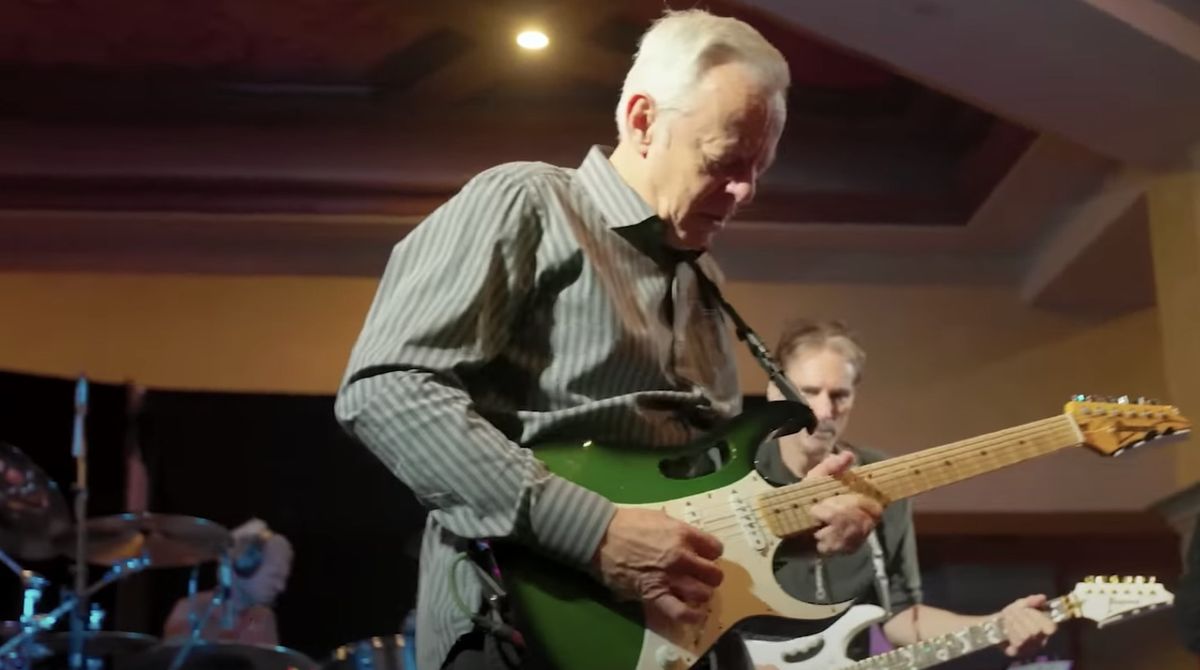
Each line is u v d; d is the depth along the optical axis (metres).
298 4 4.04
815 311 5.21
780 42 4.22
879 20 3.35
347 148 4.65
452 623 1.50
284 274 5.09
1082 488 5.16
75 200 4.62
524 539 1.45
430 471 1.44
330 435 4.92
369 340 1.50
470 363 1.50
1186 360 3.90
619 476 1.57
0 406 4.64
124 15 4.11
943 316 5.27
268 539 4.50
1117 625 5.19
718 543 1.50
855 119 4.71
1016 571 5.52
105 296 5.02
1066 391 5.22
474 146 4.64
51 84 4.46
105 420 4.77
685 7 4.00
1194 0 3.34
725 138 1.60
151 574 4.85
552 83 4.51
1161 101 3.62
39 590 4.23
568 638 1.47
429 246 1.57
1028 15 3.26
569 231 1.59
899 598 3.07
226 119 4.60
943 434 5.17
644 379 1.60
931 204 4.90
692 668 1.52
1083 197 4.68
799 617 1.60
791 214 4.86
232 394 4.90
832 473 1.72
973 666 3.37
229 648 3.88
